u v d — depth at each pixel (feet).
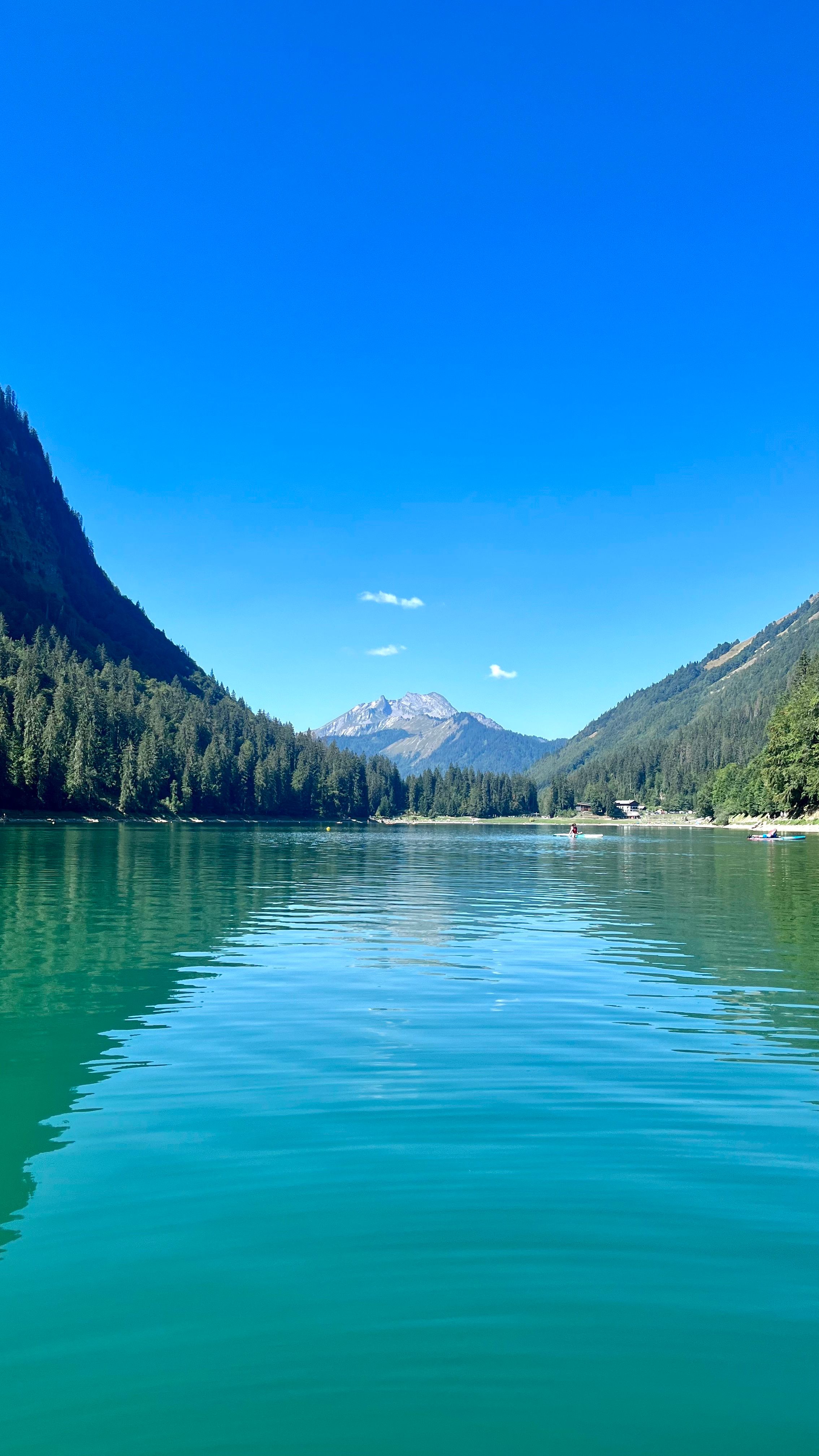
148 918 99.45
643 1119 36.52
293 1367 20.89
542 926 98.37
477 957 77.00
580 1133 34.94
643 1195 29.45
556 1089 40.24
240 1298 23.47
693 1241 26.48
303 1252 25.82
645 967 72.02
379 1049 46.80
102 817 532.73
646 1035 49.93
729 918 106.01
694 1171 31.40
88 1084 40.93
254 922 99.35
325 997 59.82
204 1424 19.11
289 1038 48.98
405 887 153.38
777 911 113.39
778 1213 28.35
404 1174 31.07
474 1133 34.86
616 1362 21.04
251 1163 31.86
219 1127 35.40
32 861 191.72
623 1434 18.86
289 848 304.09
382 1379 20.49
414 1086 40.75
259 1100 38.60
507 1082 41.24
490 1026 51.90
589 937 89.40
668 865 222.07
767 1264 25.31
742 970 70.69
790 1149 33.40
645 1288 23.97
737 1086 40.81
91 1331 22.12
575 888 152.46
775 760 519.60
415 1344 21.66
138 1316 22.72
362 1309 22.99
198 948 79.97
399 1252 25.81
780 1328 22.36
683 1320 22.62
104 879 149.79
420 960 74.95
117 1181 30.40
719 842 427.33
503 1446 18.51
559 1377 20.58
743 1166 31.89
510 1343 21.72
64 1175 30.86
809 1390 20.22
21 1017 53.47
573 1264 25.20
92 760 555.69
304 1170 31.37
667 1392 20.07
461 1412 19.47
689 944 84.58
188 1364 21.02
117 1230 26.99
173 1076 42.14
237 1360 21.13
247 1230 27.04
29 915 100.78
